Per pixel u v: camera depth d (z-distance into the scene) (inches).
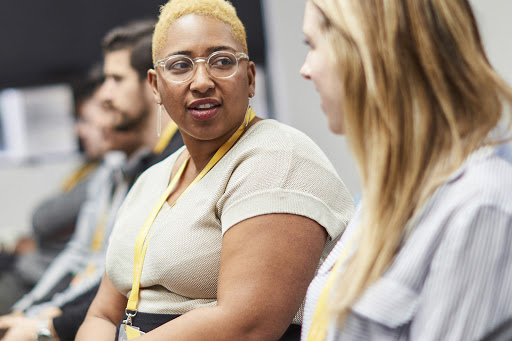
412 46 26.9
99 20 163.0
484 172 25.7
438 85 26.7
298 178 39.9
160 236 43.3
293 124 137.9
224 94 42.4
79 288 72.3
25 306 72.1
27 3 163.6
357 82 28.0
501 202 24.9
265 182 39.6
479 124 26.7
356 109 28.3
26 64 165.8
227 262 39.1
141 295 44.5
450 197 26.1
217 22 42.8
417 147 27.0
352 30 27.5
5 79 165.3
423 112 26.9
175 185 47.4
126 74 70.8
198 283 41.6
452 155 26.6
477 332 24.7
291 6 136.7
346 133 28.7
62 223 81.6
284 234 38.4
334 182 42.1
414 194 27.3
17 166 166.9
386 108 27.2
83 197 80.4
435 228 26.0
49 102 165.9
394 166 27.4
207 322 37.7
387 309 26.7
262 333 37.5
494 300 24.7
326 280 33.6
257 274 37.9
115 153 77.0
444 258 25.3
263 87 150.9
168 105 43.6
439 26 26.6
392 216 27.4
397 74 26.9
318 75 30.4
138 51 69.7
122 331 44.8
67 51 165.0
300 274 38.5
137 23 71.6
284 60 138.3
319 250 39.7
